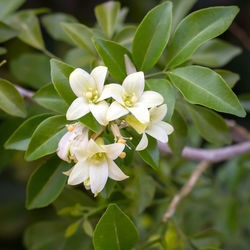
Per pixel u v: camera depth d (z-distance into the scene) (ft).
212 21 1.01
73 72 0.94
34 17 1.21
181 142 1.10
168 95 0.98
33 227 1.20
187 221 1.44
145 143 0.94
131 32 1.14
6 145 1.00
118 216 0.95
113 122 0.96
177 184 1.37
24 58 1.28
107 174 0.94
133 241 0.97
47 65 1.28
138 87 0.95
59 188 1.02
